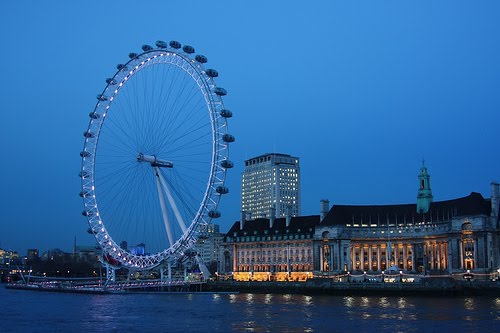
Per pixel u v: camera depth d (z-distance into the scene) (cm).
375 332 10825
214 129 19775
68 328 11769
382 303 17112
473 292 19812
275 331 11094
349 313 14100
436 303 16850
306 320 12725
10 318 13612
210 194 19812
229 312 14600
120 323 12506
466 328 11188
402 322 12181
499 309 14700
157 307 16225
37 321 13000
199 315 13938
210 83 19800
